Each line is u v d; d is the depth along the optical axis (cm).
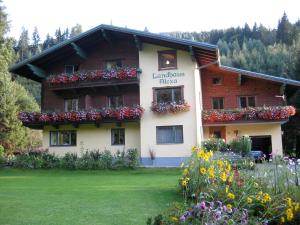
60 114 2244
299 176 717
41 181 1380
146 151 2136
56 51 2352
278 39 9044
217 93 2573
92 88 2331
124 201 864
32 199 905
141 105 2181
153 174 1662
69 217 702
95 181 1355
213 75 2597
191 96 2119
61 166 2017
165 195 942
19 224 648
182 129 2108
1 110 3291
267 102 2498
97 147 2300
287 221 554
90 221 670
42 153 2195
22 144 3384
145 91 2189
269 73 6138
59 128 2372
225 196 643
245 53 7519
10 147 3288
